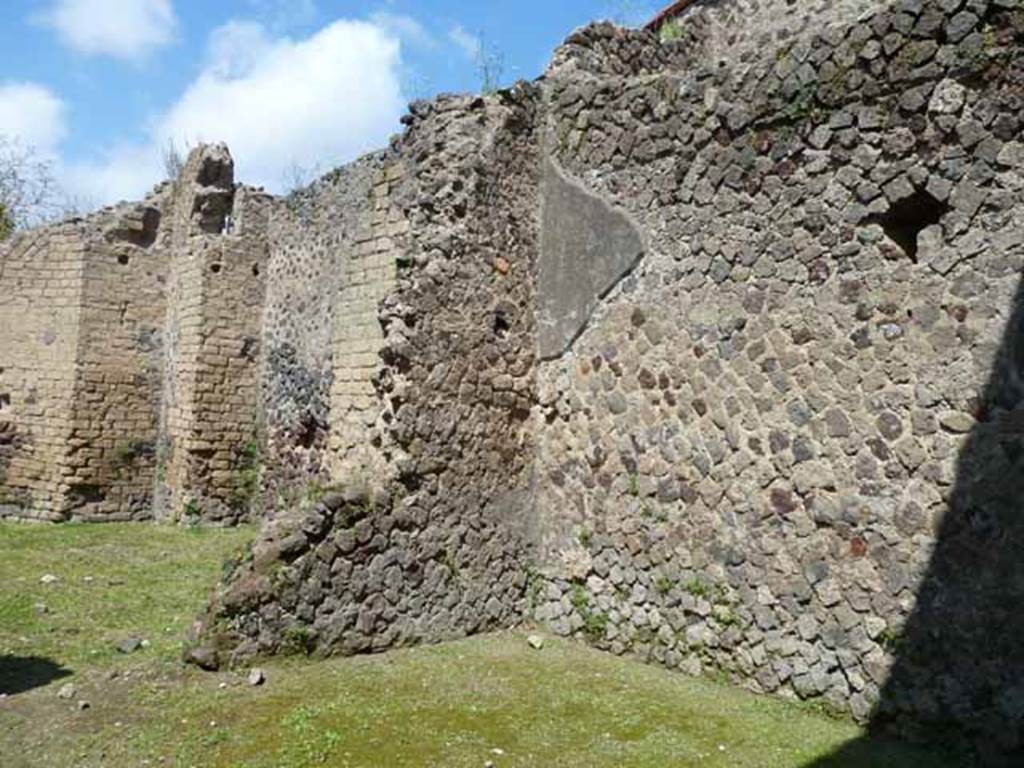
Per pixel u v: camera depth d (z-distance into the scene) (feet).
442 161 22.63
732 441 18.70
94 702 16.22
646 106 21.24
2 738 14.44
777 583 17.62
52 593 25.03
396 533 20.56
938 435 15.64
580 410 22.16
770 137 18.58
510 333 23.03
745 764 14.12
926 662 15.40
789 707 16.96
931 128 16.14
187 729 14.94
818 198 17.67
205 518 39.96
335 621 19.48
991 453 15.02
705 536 19.02
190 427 39.93
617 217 21.74
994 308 15.21
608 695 17.35
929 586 15.51
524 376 23.20
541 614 22.38
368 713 15.89
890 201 16.60
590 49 24.90
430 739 14.78
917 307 16.12
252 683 17.37
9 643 19.80
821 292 17.49
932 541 15.55
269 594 18.74
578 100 23.11
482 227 22.66
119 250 42.93
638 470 20.59
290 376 38.75
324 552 19.51
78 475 41.27
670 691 17.72
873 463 16.43
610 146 22.13
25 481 41.98
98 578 27.58
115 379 42.50
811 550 17.15
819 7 28.14
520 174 23.56
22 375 42.60
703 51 30.19
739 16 30.63
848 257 17.15
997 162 15.35
